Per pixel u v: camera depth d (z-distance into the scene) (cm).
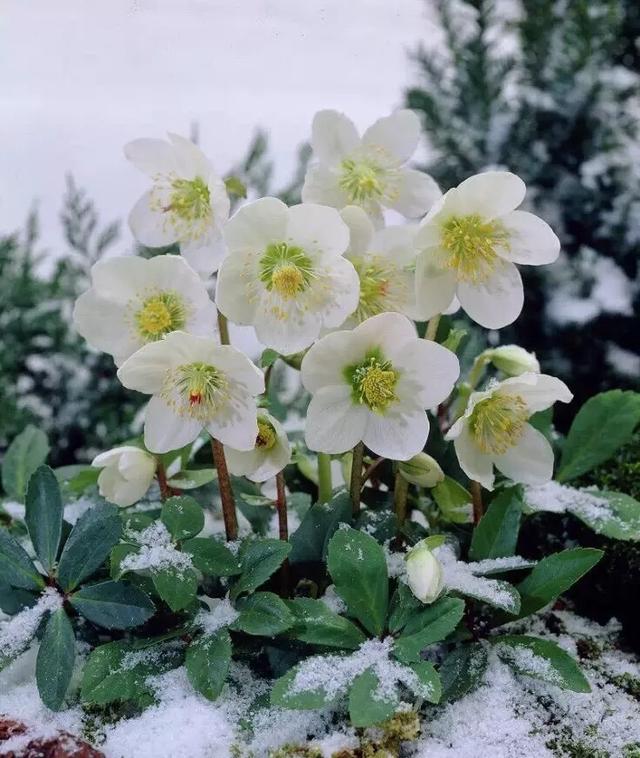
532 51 72
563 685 45
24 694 48
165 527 48
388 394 45
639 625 54
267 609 45
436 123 73
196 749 44
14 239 79
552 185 71
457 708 47
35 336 78
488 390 47
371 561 46
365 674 43
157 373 46
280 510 50
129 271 47
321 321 45
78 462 78
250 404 45
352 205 48
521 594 48
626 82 70
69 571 47
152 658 47
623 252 69
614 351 68
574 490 54
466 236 46
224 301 45
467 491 52
